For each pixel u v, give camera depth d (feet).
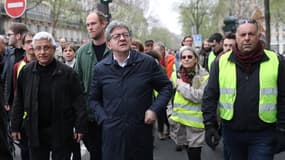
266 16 73.92
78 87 18.08
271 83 15.23
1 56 24.99
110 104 15.72
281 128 15.38
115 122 15.56
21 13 35.65
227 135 16.21
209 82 16.29
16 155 27.37
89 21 19.22
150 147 15.97
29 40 21.97
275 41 184.34
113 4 180.34
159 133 33.32
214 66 16.12
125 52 15.62
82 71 19.61
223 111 15.89
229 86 15.60
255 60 15.25
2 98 14.87
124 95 15.58
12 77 22.38
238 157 16.34
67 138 17.93
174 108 21.35
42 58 17.33
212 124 16.30
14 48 24.00
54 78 17.61
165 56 40.40
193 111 20.84
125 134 15.51
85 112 17.99
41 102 17.61
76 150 21.85
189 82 21.12
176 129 21.59
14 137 18.33
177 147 29.43
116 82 15.67
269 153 15.56
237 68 15.55
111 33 15.70
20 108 18.20
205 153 28.14
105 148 15.81
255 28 15.17
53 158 17.87
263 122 15.37
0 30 113.19
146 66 15.84
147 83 15.81
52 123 17.66
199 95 20.59
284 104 15.35
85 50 19.63
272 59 15.34
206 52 36.99
